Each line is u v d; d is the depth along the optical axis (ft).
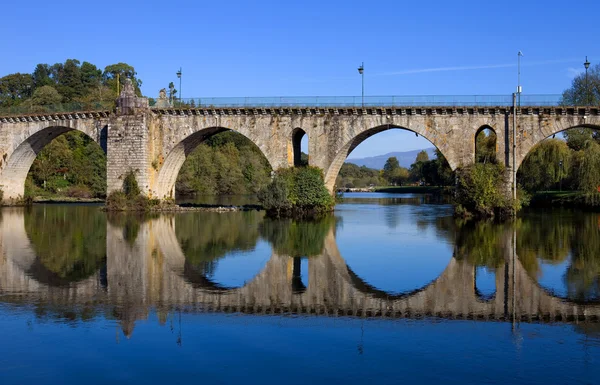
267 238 139.33
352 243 131.64
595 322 68.49
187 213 209.97
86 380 52.85
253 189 399.65
